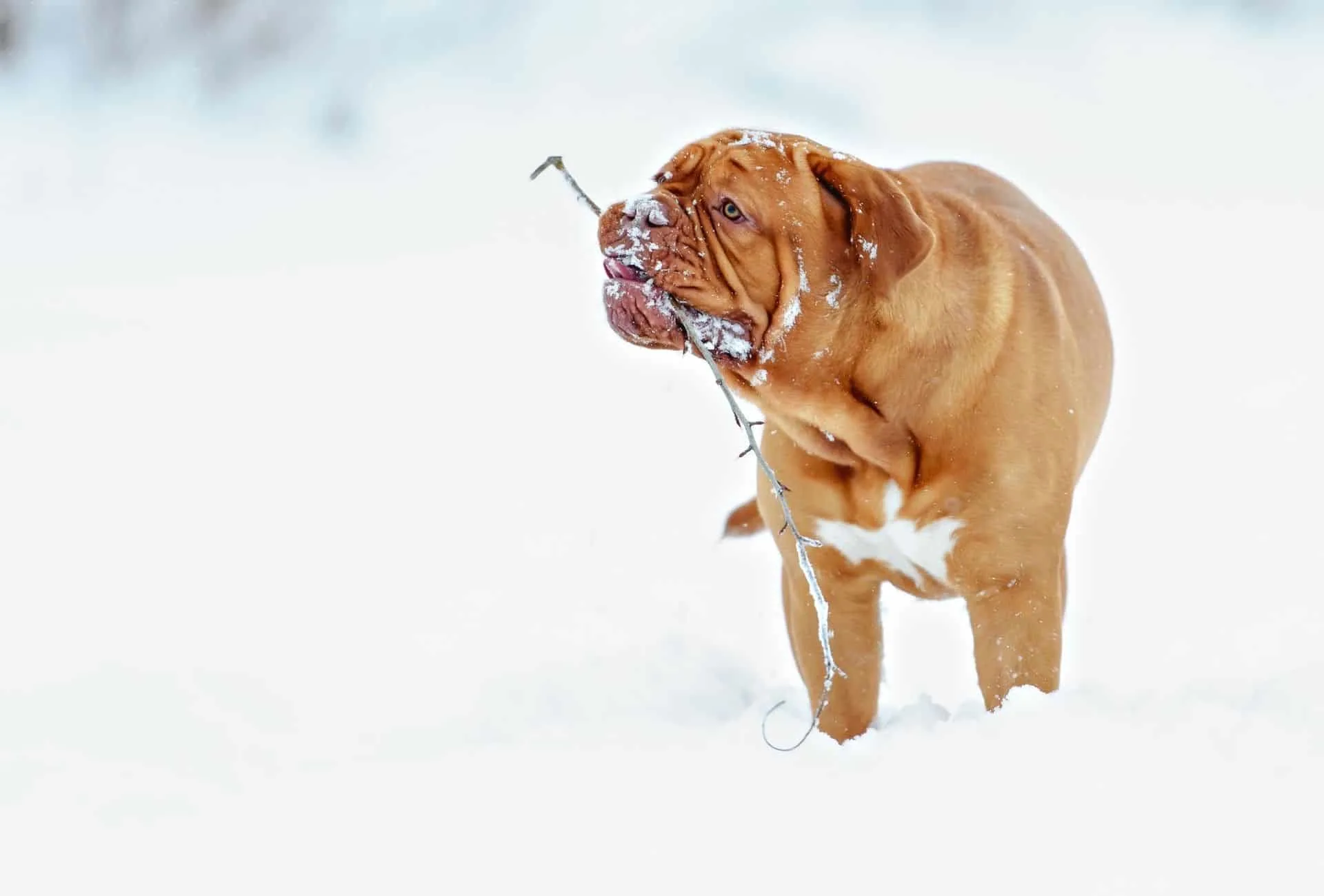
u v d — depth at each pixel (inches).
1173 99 1221.7
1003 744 274.8
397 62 1279.5
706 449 596.1
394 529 497.7
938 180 380.2
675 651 407.8
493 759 291.0
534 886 239.1
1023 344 322.7
